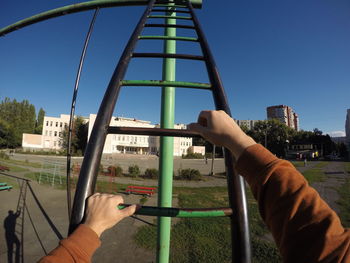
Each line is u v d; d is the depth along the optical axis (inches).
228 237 203.5
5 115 2659.9
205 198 367.9
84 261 20.6
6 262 163.8
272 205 22.2
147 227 226.8
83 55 68.1
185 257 171.0
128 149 2573.8
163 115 79.0
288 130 2588.6
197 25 68.1
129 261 167.2
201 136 35.9
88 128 1924.2
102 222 24.2
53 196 358.9
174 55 54.3
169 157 75.4
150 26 75.5
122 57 49.8
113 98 39.3
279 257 171.3
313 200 20.9
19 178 521.7
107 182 509.0
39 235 210.4
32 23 106.4
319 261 17.8
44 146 2283.5
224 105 39.8
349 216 265.1
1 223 235.0
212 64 50.7
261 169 24.0
